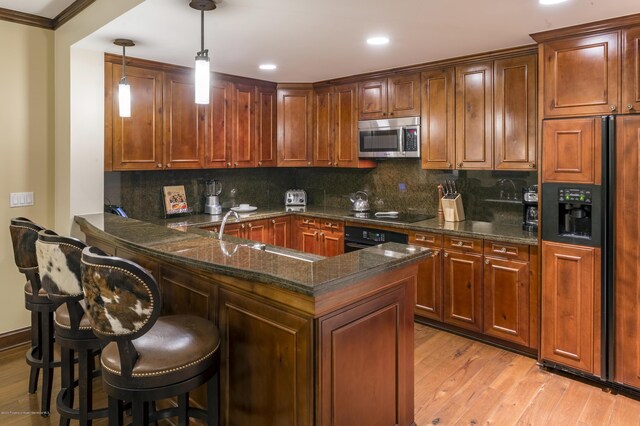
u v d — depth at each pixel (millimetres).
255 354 1910
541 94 2936
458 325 3590
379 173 4734
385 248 2258
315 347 1687
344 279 1690
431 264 3713
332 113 4688
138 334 1549
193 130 4121
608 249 2693
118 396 1625
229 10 2510
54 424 2420
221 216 4414
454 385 2873
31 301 2469
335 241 4445
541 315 3025
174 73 3951
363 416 1938
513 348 3357
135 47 3281
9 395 2717
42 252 2023
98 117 3412
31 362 2545
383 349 2041
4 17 3191
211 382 1815
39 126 3416
